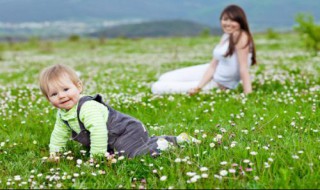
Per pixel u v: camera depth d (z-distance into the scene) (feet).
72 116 16.11
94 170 14.69
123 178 13.91
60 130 17.17
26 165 15.98
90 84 40.73
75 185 13.25
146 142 16.44
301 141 16.22
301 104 24.09
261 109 23.13
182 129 20.04
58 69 15.97
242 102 25.04
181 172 13.51
